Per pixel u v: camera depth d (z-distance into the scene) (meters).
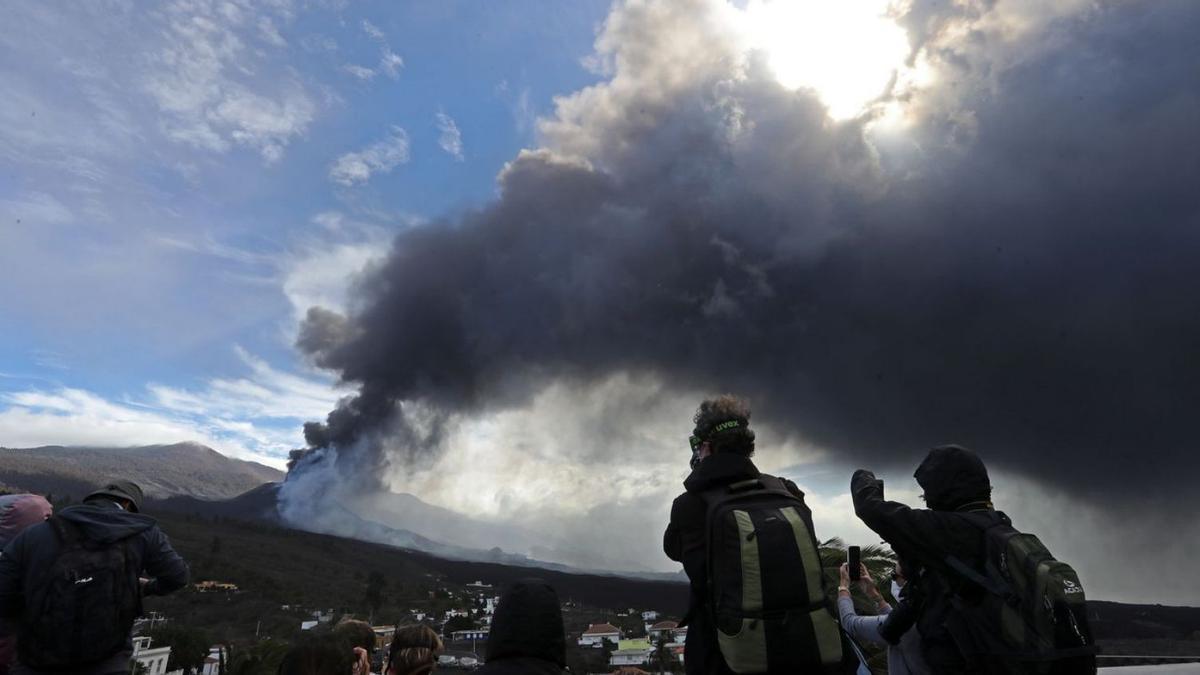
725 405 3.57
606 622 175.00
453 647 120.44
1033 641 2.62
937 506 3.30
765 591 2.80
